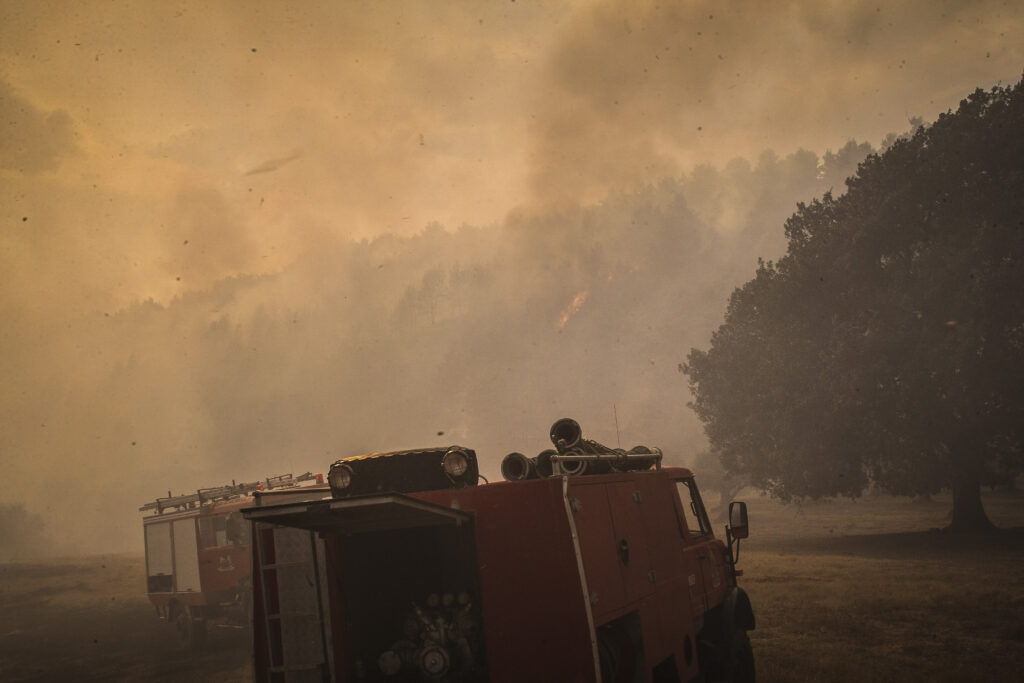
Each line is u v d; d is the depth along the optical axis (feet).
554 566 18.26
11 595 114.73
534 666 17.99
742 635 29.66
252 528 20.92
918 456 115.03
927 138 121.39
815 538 125.90
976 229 111.34
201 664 49.39
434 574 20.92
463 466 20.51
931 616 45.70
